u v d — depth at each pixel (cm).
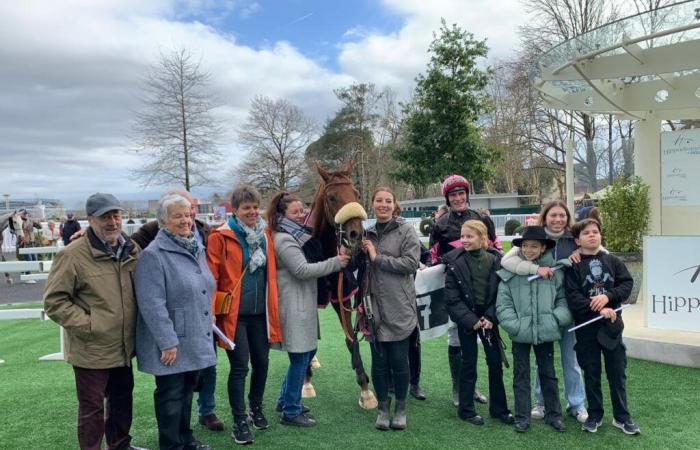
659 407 411
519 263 377
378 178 4262
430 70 1698
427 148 1709
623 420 371
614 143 832
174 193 326
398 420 388
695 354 496
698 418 391
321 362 578
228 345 353
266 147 3912
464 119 1683
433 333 452
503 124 2884
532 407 428
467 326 381
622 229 739
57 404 457
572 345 402
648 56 598
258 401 393
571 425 389
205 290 328
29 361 618
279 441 372
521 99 2656
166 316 307
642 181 754
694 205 706
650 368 500
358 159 4381
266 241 377
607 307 364
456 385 435
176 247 321
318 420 412
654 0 2145
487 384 488
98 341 304
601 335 363
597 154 853
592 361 371
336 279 430
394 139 4344
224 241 364
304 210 447
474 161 1697
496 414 403
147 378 534
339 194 397
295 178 3981
